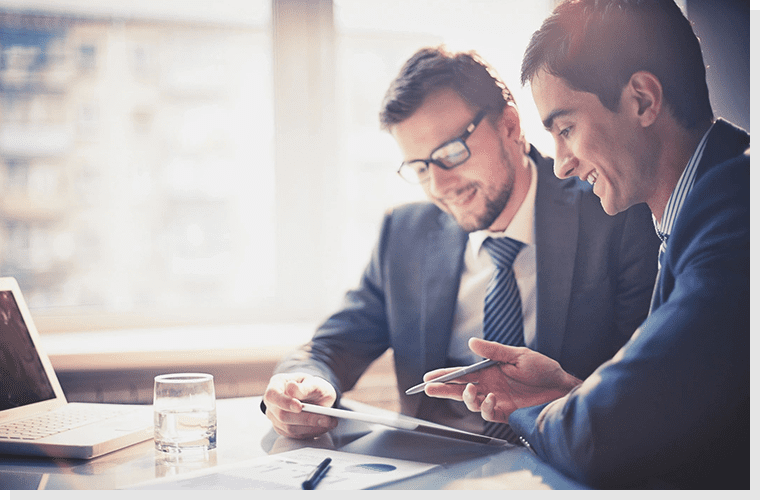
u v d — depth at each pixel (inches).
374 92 70.6
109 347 56.1
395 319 50.4
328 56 69.2
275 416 32.4
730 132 32.2
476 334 47.5
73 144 68.1
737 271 26.7
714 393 25.1
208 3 69.2
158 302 69.1
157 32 69.4
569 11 36.8
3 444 29.1
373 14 70.1
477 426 44.5
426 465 27.0
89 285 68.1
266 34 70.3
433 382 32.2
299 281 69.7
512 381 32.3
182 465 27.5
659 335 26.3
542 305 44.1
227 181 70.3
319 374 39.4
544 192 45.5
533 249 45.8
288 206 69.2
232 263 70.5
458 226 49.5
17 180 66.6
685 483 24.7
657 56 34.5
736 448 25.1
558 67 36.8
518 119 44.8
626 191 36.7
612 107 35.7
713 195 29.3
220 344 57.1
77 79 68.2
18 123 66.8
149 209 69.6
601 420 25.0
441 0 67.5
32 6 66.6
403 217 53.1
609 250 43.6
